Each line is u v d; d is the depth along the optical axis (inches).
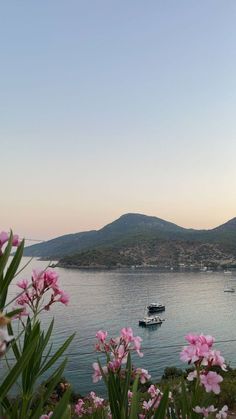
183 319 3036.4
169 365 1748.3
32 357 92.2
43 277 103.9
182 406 112.7
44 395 93.5
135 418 102.6
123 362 121.6
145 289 4827.8
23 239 86.0
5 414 88.4
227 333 2512.3
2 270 81.6
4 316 56.5
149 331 2605.8
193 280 6013.8
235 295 4357.8
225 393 507.5
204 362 112.8
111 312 3174.2
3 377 79.7
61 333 2187.5
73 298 3964.1
